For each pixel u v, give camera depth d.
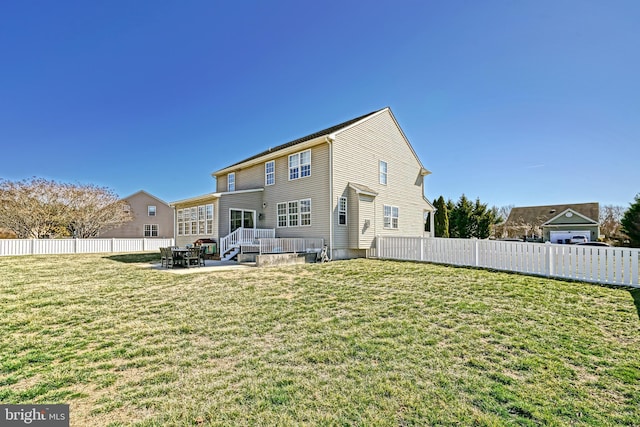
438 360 3.65
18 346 4.20
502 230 37.91
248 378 3.25
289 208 16.41
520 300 6.31
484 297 6.57
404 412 2.62
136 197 34.44
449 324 4.94
